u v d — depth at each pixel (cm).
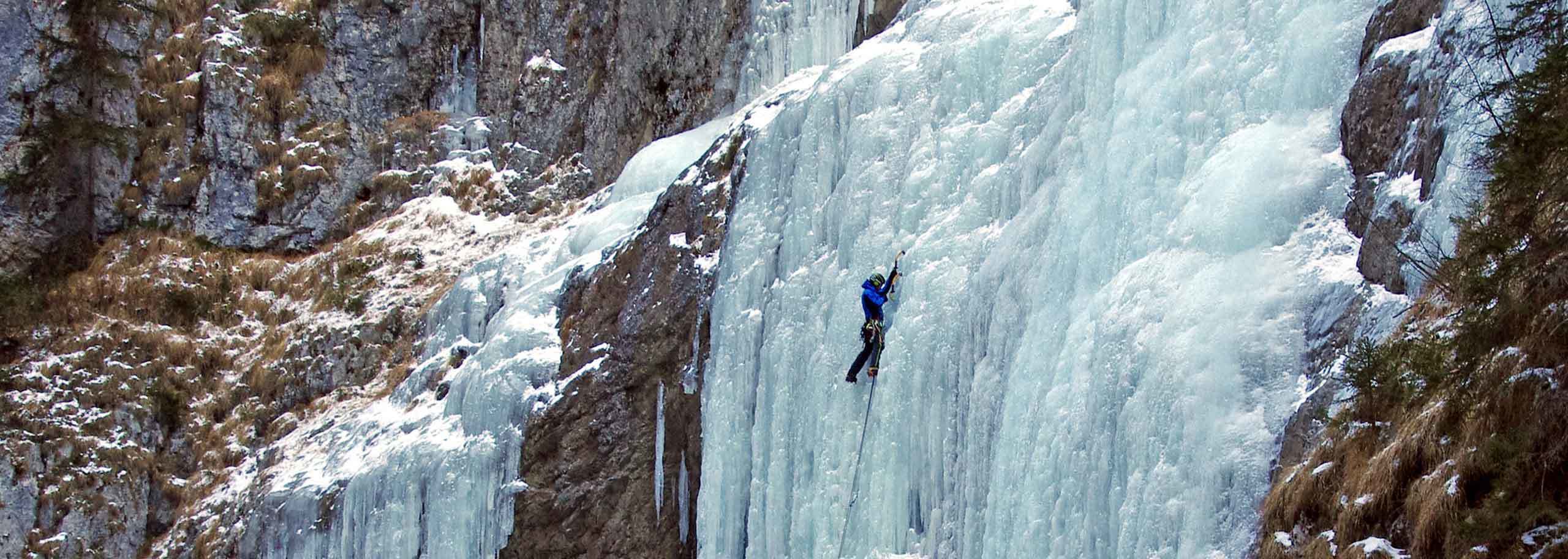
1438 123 1142
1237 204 1276
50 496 2361
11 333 2556
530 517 1958
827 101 1836
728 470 1788
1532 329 962
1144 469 1217
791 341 1738
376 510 2091
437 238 2686
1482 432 966
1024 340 1438
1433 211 1109
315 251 2831
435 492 2039
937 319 1567
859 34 2381
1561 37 980
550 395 2002
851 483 1605
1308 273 1205
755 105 2366
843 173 1802
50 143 2773
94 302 2647
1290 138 1296
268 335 2605
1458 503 959
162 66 2880
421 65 2938
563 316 2106
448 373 2267
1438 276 1060
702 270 1922
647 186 2367
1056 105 1587
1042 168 1543
